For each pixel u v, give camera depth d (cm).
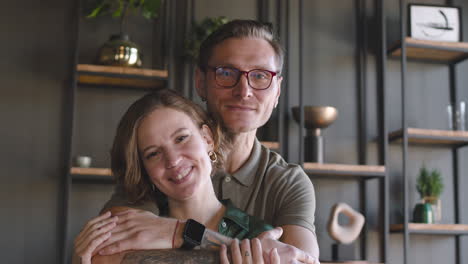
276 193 138
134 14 346
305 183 141
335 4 392
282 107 369
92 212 343
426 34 380
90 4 356
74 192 344
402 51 363
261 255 101
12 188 339
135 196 122
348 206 348
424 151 389
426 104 394
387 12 396
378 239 370
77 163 329
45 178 343
